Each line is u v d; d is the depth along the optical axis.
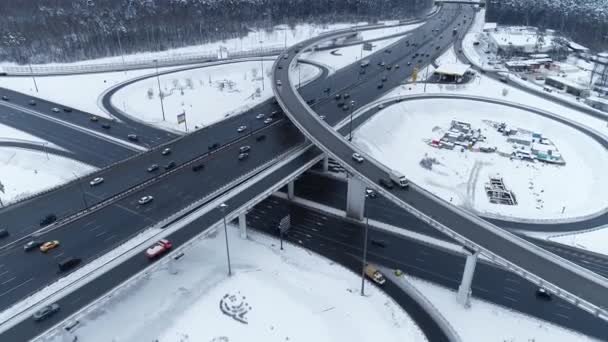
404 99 157.25
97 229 77.31
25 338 54.69
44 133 135.25
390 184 86.12
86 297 60.78
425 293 77.06
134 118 149.00
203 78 192.00
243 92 173.00
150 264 67.06
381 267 83.50
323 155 103.94
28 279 65.50
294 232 93.81
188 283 78.19
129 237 74.75
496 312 73.06
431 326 70.25
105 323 69.81
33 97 167.00
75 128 139.62
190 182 92.88
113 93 171.38
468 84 175.75
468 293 73.50
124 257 68.50
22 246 73.38
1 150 124.56
